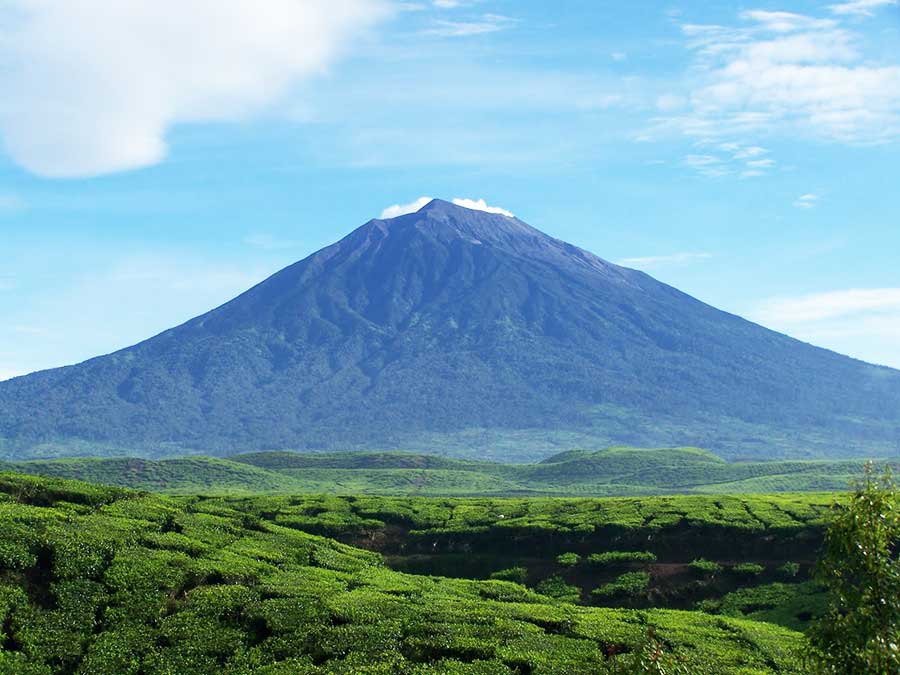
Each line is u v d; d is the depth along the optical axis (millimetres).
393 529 77062
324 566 56781
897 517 21906
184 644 40344
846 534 22125
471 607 48688
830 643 21953
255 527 63125
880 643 20750
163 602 43875
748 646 46250
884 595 21375
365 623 43656
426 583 56188
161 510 59375
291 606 44469
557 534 72188
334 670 38500
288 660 39656
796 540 68562
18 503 55000
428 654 41312
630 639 44562
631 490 191500
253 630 42625
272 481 186625
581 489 193125
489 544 72500
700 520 72750
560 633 46031
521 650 41406
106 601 43219
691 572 65125
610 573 65938
